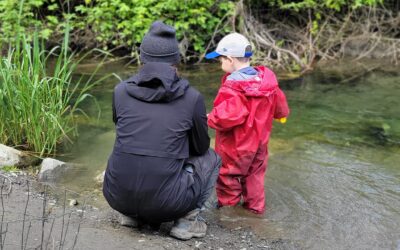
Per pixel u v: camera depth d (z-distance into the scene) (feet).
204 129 9.11
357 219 11.08
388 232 10.58
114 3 22.59
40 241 8.63
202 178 9.36
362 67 24.21
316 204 11.70
